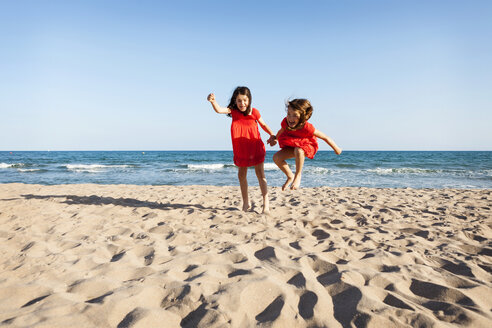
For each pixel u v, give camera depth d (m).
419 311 1.42
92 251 2.31
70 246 2.45
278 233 2.84
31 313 1.37
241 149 3.53
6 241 2.57
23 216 3.48
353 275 1.82
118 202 4.59
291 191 6.37
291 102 2.92
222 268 1.96
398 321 1.33
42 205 4.16
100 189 6.80
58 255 2.20
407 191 6.49
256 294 1.59
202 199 5.11
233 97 3.36
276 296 1.57
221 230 2.95
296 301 1.54
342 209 4.12
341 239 2.65
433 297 1.61
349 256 2.21
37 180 12.30
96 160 33.06
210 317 1.36
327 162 27.70
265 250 2.32
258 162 3.57
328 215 3.68
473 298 1.57
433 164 24.98
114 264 2.02
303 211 3.92
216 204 4.59
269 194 5.79
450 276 1.85
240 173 3.71
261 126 3.60
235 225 3.14
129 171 17.72
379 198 5.23
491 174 15.84
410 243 2.57
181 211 3.86
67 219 3.35
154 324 1.32
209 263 2.05
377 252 2.28
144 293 1.58
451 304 1.48
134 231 2.90
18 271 1.91
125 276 1.85
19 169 18.45
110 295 1.54
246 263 2.03
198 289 1.62
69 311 1.40
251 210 3.96
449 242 2.62
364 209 4.12
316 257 2.12
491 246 2.52
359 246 2.46
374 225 3.24
